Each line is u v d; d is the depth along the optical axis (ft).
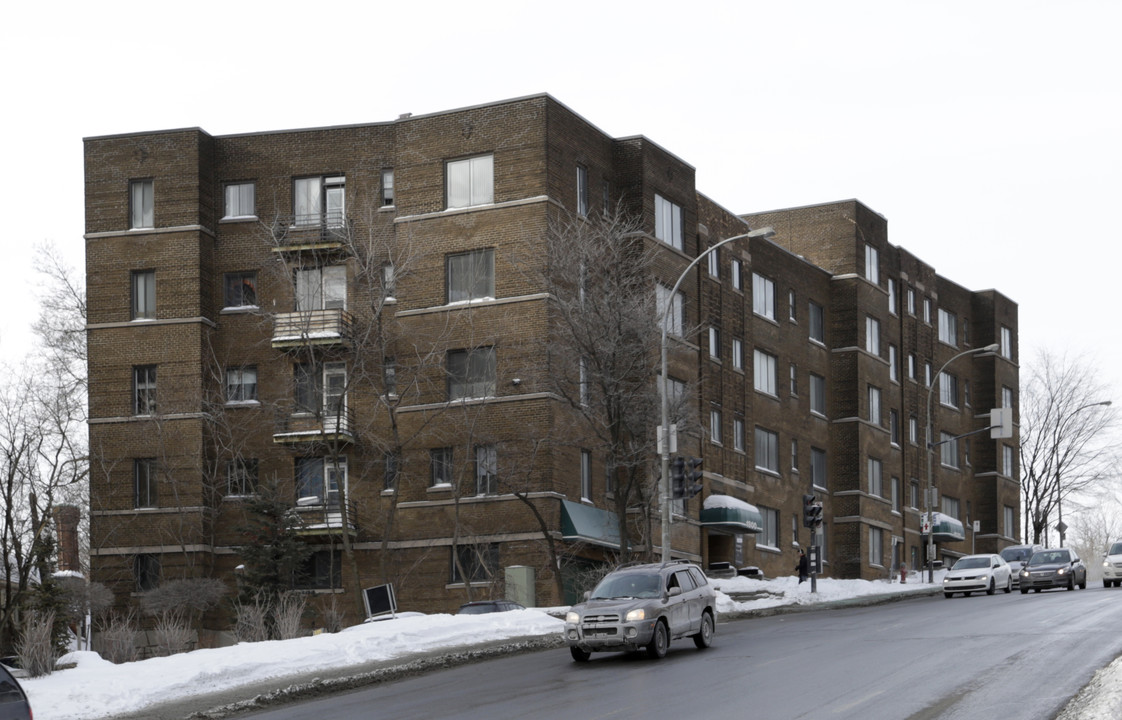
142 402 174.09
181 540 165.17
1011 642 91.09
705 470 190.90
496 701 73.87
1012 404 302.86
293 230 175.63
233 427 174.40
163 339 173.99
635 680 80.38
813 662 85.20
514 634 110.52
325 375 174.50
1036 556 182.09
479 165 168.66
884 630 106.93
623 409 153.17
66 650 133.59
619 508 152.97
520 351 163.53
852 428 232.32
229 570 171.94
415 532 166.91
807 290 229.45
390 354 170.91
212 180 179.22
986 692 67.97
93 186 177.88
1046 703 63.46
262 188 178.09
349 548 160.35
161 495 171.53
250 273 177.37
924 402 264.52
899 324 255.29
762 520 208.74
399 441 167.12
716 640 105.60
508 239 165.37
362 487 171.12
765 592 170.50
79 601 148.97
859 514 229.45
